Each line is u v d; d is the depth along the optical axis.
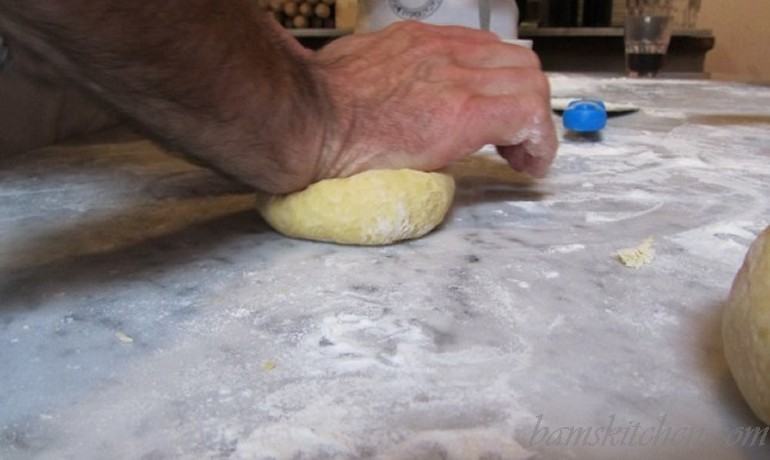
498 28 1.06
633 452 0.25
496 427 0.27
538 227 0.48
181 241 0.46
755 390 0.25
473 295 0.37
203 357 0.32
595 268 0.41
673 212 0.51
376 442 0.26
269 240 0.46
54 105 0.78
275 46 0.41
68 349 0.33
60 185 0.59
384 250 0.44
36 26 0.29
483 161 0.65
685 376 0.30
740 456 0.25
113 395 0.29
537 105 0.49
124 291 0.39
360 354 0.32
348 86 0.46
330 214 0.44
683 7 1.73
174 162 0.67
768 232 0.28
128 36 0.31
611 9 1.66
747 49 1.89
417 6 1.06
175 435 0.26
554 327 0.34
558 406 0.28
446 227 0.48
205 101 0.36
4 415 0.28
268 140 0.40
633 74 1.39
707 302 0.37
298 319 0.35
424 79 0.49
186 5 0.32
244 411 0.28
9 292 0.38
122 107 0.35
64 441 0.26
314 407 0.28
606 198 0.54
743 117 0.88
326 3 1.59
